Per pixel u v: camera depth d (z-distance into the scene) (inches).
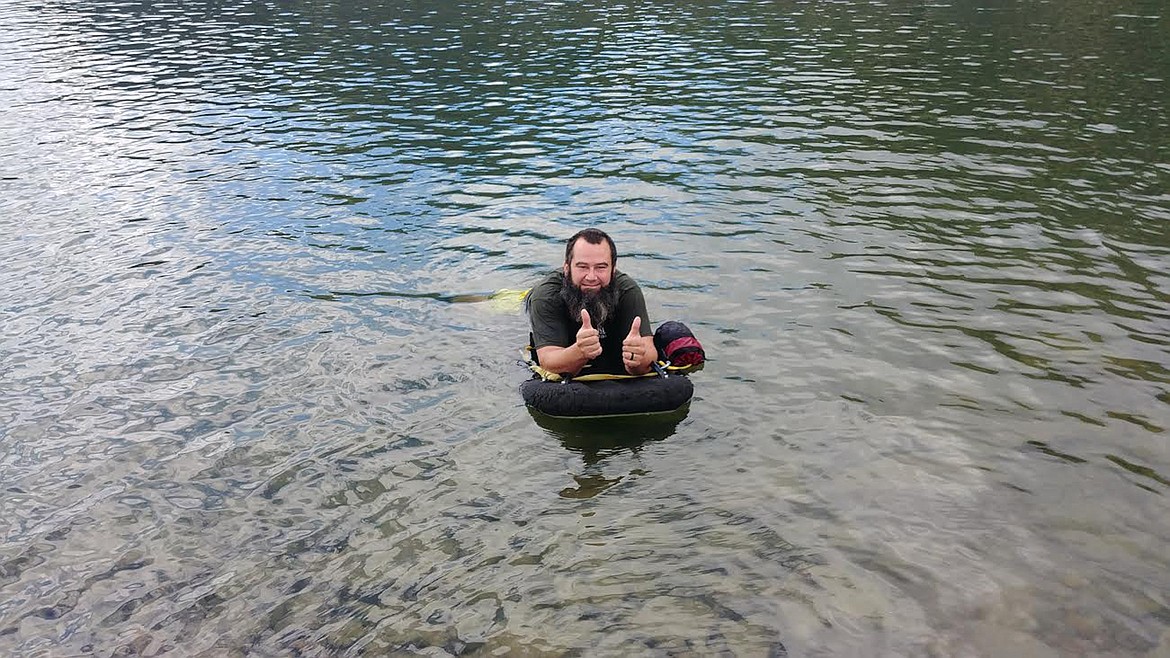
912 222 338.6
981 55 674.2
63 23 1071.6
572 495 187.5
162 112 591.5
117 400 232.7
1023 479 184.2
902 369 230.7
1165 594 151.3
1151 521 169.8
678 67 678.5
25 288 307.6
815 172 408.2
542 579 162.2
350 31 930.1
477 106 579.2
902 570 159.9
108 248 345.4
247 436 213.9
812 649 143.1
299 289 299.9
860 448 198.1
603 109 554.6
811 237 326.3
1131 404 209.3
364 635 150.7
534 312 235.9
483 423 216.4
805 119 508.4
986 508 175.9
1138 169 393.7
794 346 245.6
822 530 171.9
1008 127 474.0
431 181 422.6
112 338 267.9
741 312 267.3
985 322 253.9
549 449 205.0
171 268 322.3
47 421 224.2
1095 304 262.4
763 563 163.6
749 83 609.0
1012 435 199.6
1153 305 259.9
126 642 152.3
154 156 483.8
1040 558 161.5
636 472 194.9
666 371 229.9
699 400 222.5
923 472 188.4
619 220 354.9
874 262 300.7
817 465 193.0
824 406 215.8
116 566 171.8
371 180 427.8
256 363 248.8
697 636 146.9
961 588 154.9
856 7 952.3
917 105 529.7
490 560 168.1
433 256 325.7
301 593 161.8
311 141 506.9
